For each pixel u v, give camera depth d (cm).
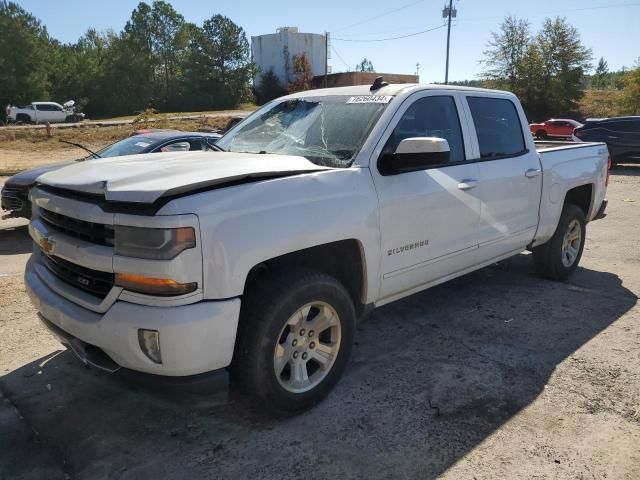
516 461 281
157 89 8369
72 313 287
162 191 257
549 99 5481
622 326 452
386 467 278
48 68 7138
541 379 364
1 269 634
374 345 420
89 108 7719
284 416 320
